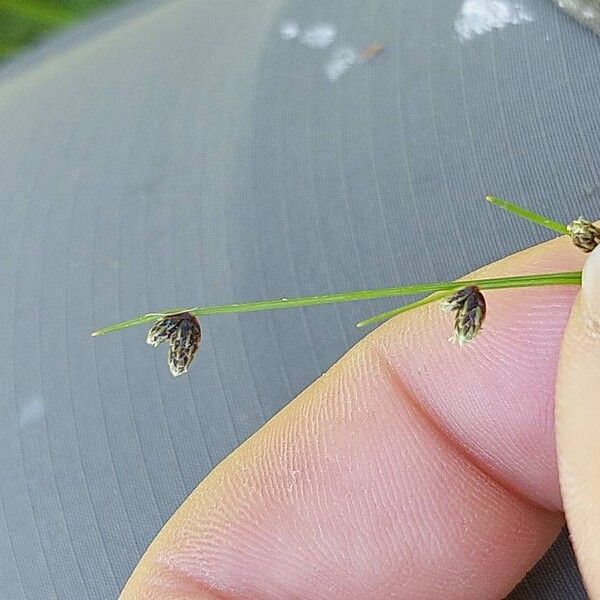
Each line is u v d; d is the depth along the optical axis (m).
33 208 0.15
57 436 0.13
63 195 0.15
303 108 0.14
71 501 0.13
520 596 0.11
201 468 0.12
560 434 0.08
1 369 0.14
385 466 0.10
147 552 0.10
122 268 0.14
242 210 0.13
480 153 0.13
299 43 0.14
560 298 0.10
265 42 0.15
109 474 0.13
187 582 0.10
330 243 0.13
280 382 0.12
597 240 0.08
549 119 0.12
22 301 0.14
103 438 0.13
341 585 0.10
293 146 0.14
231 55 0.15
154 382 0.13
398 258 0.12
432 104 0.13
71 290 0.14
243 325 0.13
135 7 0.19
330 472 0.10
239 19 0.16
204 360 0.13
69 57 0.18
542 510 0.10
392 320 0.11
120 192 0.15
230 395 0.13
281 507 0.10
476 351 0.10
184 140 0.14
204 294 0.13
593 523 0.08
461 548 0.10
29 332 0.14
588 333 0.08
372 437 0.10
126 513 0.13
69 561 0.13
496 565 0.10
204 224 0.14
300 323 0.13
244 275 0.13
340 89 0.14
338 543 0.10
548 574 0.11
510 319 0.10
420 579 0.10
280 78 0.14
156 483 0.13
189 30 0.16
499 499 0.10
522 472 0.10
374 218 0.13
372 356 0.10
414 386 0.10
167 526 0.10
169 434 0.13
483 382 0.10
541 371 0.10
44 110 0.17
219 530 0.10
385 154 0.13
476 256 0.12
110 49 0.17
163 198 0.14
